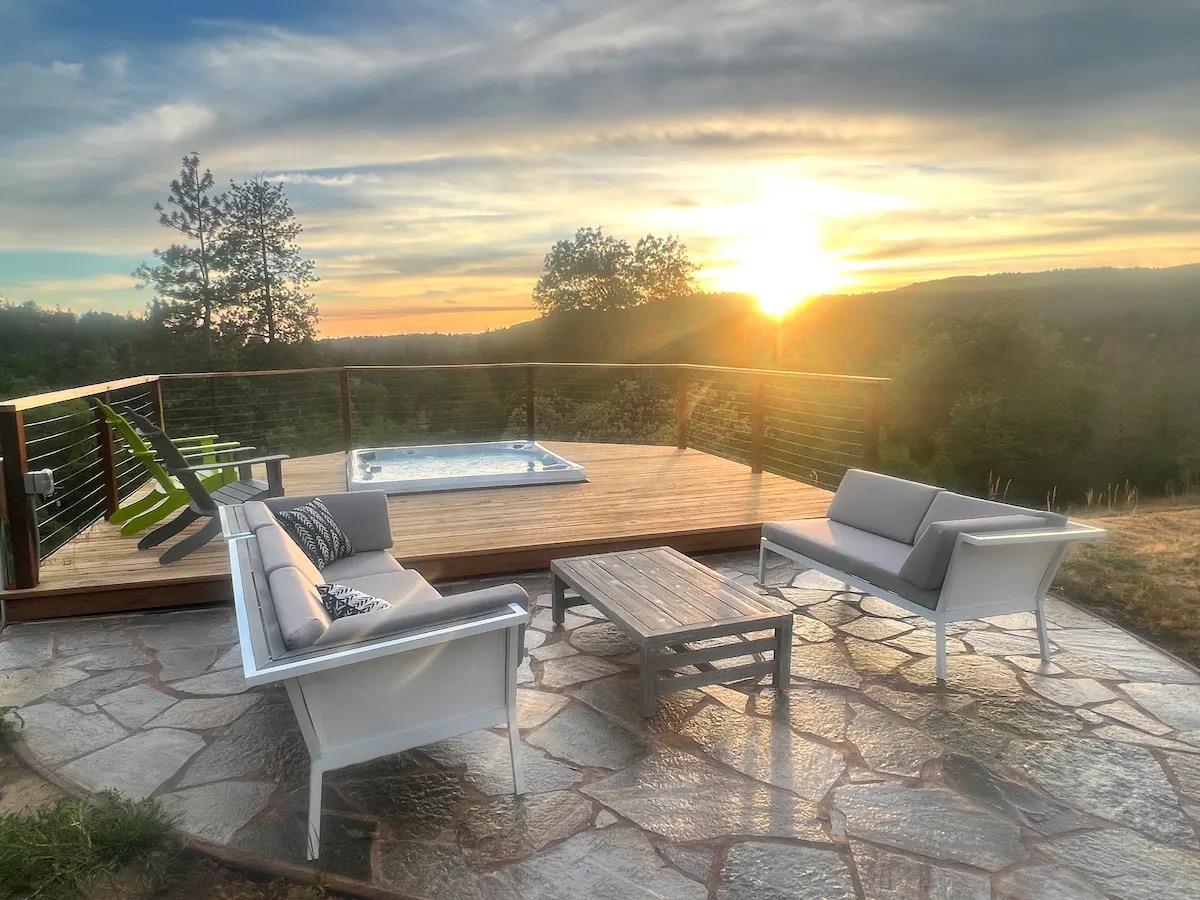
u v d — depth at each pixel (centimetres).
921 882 193
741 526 492
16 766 248
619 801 228
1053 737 266
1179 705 290
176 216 1731
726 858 202
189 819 220
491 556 438
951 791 233
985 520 309
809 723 275
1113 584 423
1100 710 286
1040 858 203
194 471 425
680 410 776
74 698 294
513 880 194
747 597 308
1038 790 234
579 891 190
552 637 354
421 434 1293
